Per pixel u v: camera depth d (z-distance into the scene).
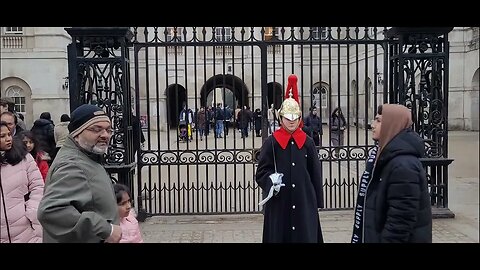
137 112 8.03
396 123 3.56
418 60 7.82
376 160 3.63
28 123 23.73
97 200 3.07
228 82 22.12
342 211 8.35
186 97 8.15
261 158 5.18
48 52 23.62
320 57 8.02
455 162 14.00
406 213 3.38
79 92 7.46
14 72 23.55
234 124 8.11
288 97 5.35
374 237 3.57
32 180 4.45
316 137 10.81
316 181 5.19
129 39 7.84
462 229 7.10
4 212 4.19
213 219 8.02
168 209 8.91
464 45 25.52
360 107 21.88
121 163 7.54
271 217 5.05
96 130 3.13
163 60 21.81
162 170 13.62
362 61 20.33
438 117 7.82
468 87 25.56
